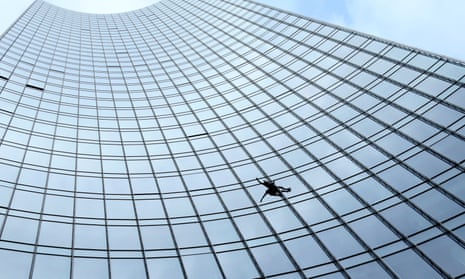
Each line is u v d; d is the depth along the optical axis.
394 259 25.34
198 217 31.89
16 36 65.62
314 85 48.16
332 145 37.81
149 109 50.38
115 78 59.69
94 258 26.39
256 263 27.44
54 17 84.25
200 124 46.28
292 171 36.19
